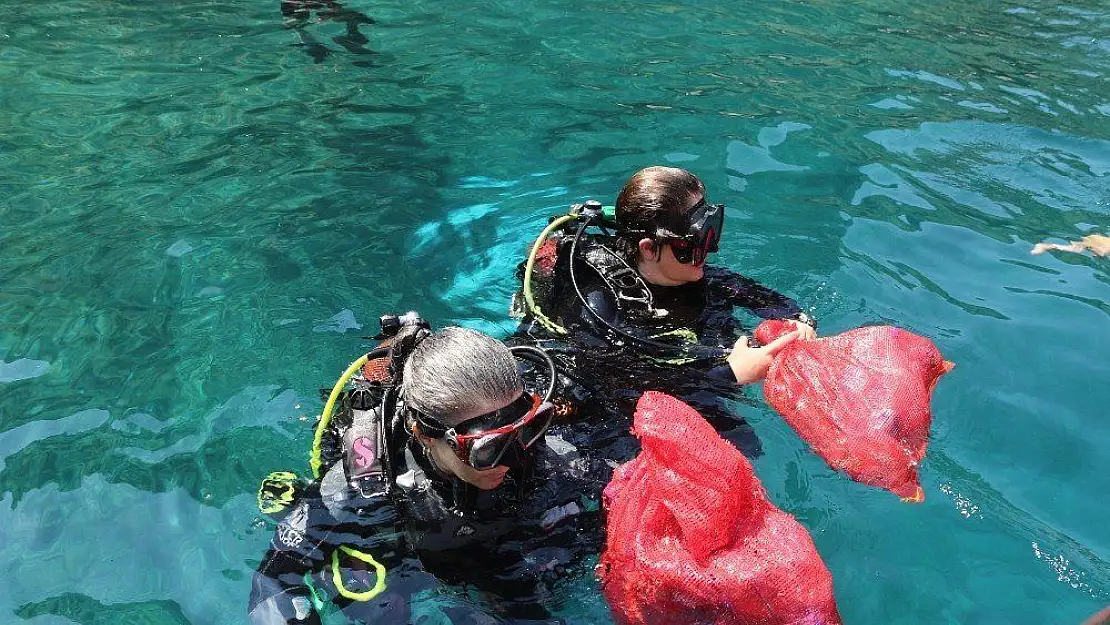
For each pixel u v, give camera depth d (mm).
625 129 5461
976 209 4461
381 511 2406
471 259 4148
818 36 6996
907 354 2828
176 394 3279
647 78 6230
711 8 7590
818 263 3984
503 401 2143
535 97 5961
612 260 3332
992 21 7406
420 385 2184
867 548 2562
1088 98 5844
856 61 6492
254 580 2330
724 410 3016
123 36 7062
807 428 2781
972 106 5734
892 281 3846
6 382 3369
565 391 2885
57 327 3680
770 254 4059
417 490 2391
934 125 5434
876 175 4816
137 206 4637
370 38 7047
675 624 2141
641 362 3107
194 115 5727
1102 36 7023
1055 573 2469
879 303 3697
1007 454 2898
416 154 5191
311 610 2268
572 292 3299
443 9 7660
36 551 2633
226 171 4992
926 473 2814
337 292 3879
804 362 2863
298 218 4500
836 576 2482
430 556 2391
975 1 7906
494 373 2141
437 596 2350
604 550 2414
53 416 3182
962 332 3496
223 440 3049
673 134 5379
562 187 4797
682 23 7258
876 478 2639
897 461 2627
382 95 6031
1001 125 5438
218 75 6363
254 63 6570
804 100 5836
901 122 5480
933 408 3096
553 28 7188
